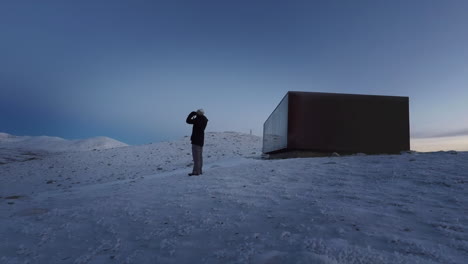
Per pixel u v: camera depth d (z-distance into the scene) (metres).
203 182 4.98
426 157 6.07
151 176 7.99
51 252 2.17
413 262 1.67
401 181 4.13
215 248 2.08
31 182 11.38
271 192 3.89
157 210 3.20
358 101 10.90
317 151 10.69
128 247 2.19
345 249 1.85
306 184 4.35
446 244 1.97
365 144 10.72
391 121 10.89
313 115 10.74
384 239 2.07
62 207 3.61
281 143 11.76
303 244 2.01
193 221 2.74
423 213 2.69
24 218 3.09
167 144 22.69
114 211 3.22
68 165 15.48
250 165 7.38
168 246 2.16
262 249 1.99
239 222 2.65
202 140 6.45
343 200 3.26
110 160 16.47
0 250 2.23
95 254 2.09
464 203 2.96
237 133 29.34
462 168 4.67
